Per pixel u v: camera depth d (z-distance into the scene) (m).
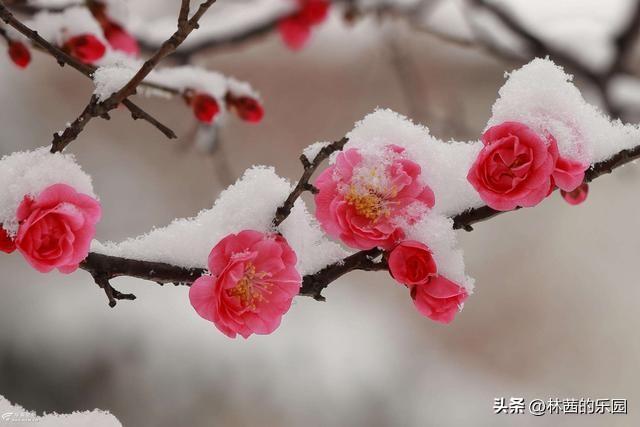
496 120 0.56
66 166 0.55
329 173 0.55
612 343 1.68
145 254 0.56
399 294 1.62
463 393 1.46
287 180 0.56
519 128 0.54
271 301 0.54
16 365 1.22
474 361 1.65
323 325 1.41
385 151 0.55
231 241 0.54
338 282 1.59
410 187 0.55
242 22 0.82
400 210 0.55
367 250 0.56
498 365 1.65
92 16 0.69
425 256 0.55
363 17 0.94
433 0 0.93
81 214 0.54
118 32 0.70
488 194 0.54
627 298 1.71
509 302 1.72
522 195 0.54
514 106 0.55
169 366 1.26
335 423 1.27
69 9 0.67
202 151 0.86
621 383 1.65
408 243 0.55
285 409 1.26
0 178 0.55
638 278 1.74
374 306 1.58
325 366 1.32
